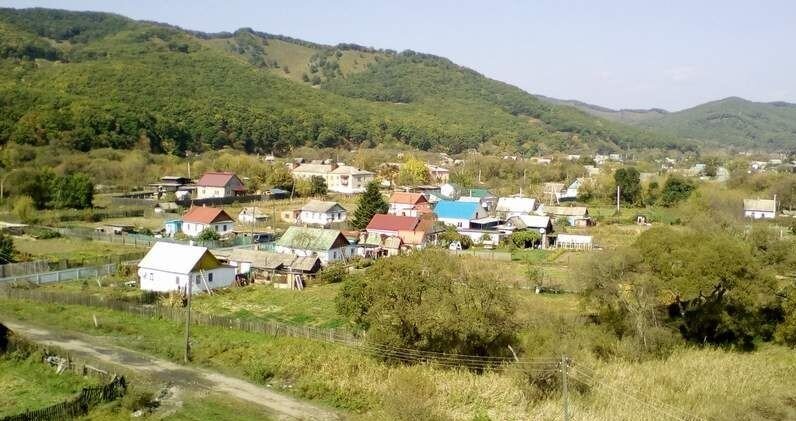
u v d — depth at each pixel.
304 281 63.25
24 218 92.81
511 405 36.69
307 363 41.84
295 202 121.56
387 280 43.91
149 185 132.50
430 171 164.12
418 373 39.31
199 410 35.69
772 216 110.94
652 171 191.00
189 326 48.03
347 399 37.41
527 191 146.62
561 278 65.19
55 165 126.38
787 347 49.00
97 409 34.78
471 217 95.56
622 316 48.84
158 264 60.88
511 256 78.81
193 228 88.44
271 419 34.91
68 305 54.59
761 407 35.78
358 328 47.41
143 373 40.62
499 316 42.50
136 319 51.41
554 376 38.34
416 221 83.94
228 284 62.72
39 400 35.47
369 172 149.88
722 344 49.81
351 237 82.38
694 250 48.56
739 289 47.41
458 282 44.22
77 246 79.12
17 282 58.94
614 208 129.00
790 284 54.03
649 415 34.88
